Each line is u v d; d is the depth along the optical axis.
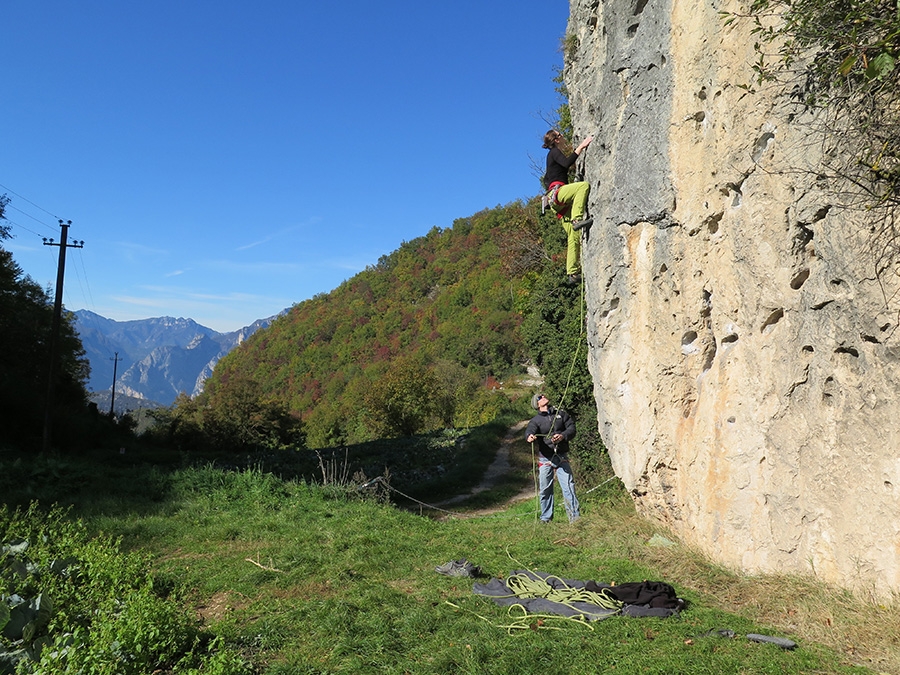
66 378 43.91
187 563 8.03
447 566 7.16
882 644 4.41
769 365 6.05
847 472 5.15
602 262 8.77
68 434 32.34
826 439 5.37
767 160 5.82
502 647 4.86
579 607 5.61
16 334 36.66
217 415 46.25
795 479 5.73
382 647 5.02
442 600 6.10
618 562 7.18
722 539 6.76
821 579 5.44
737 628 5.04
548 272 18.31
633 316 8.32
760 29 5.22
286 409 48.66
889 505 4.78
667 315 7.60
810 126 5.26
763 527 6.14
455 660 4.66
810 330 5.48
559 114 23.92
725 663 4.36
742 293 6.34
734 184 6.29
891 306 4.61
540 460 10.13
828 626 4.81
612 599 5.74
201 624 5.58
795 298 5.66
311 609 5.93
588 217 9.20
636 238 8.06
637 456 8.37
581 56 9.71
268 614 5.96
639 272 8.07
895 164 4.53
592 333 9.44
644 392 8.15
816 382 5.45
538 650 4.73
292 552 8.13
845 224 4.96
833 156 5.04
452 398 53.62
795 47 5.19
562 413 9.96
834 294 5.15
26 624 4.96
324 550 8.31
